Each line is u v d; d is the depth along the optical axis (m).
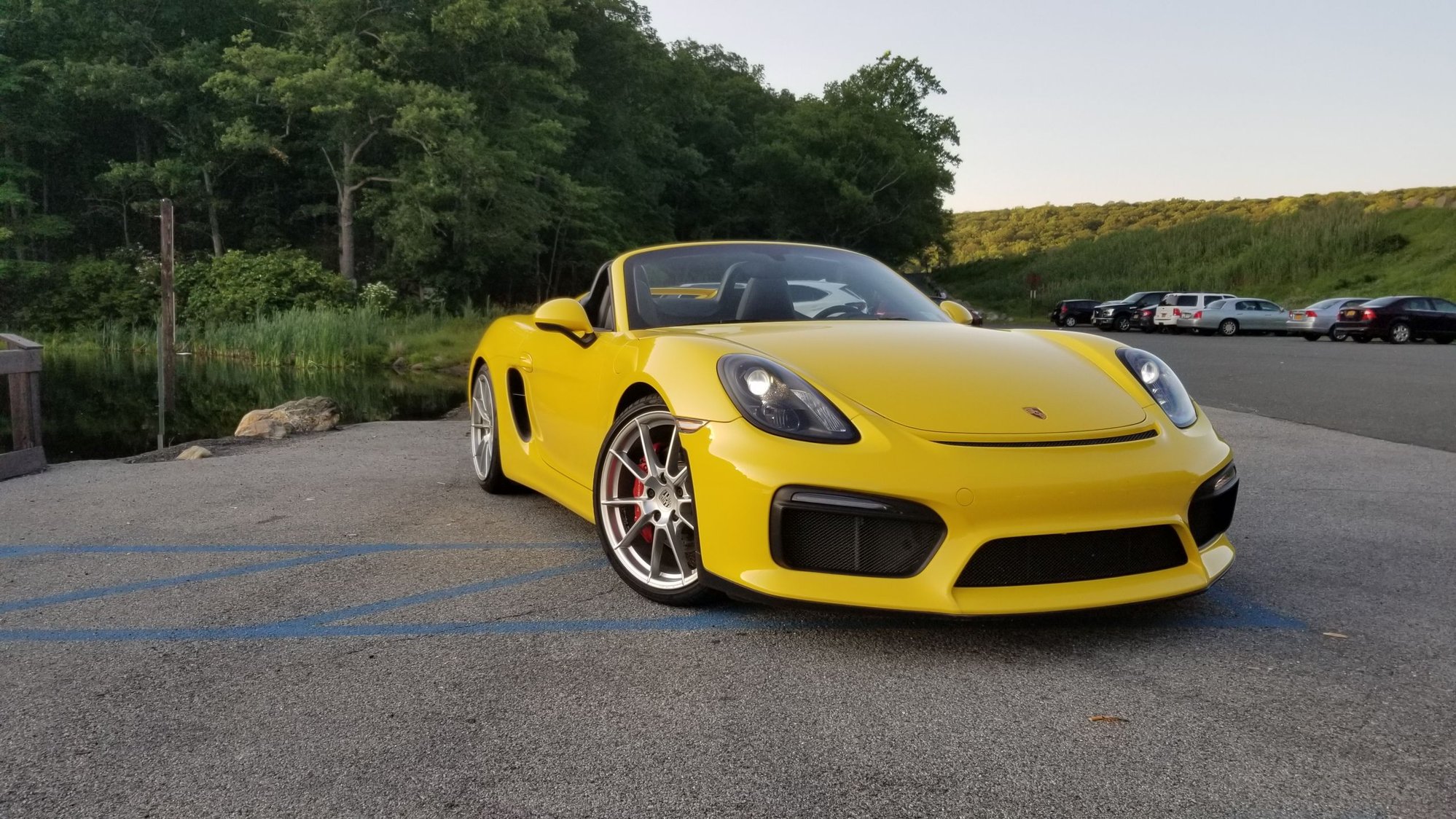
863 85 51.81
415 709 1.97
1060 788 1.61
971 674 2.13
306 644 2.38
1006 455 2.25
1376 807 1.53
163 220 10.52
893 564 2.24
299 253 27.78
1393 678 2.08
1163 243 53.38
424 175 26.41
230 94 26.11
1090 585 2.26
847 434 2.29
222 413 9.91
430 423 7.60
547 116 32.59
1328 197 105.44
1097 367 2.81
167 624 2.55
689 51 52.44
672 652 2.29
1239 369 12.58
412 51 27.50
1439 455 5.27
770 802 1.57
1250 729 1.83
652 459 2.70
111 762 1.75
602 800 1.58
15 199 27.25
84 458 6.66
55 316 24.86
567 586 2.88
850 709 1.94
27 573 3.07
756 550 2.30
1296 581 2.86
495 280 34.28
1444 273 36.03
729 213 51.03
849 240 52.06
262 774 1.69
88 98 28.50
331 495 4.37
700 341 2.71
